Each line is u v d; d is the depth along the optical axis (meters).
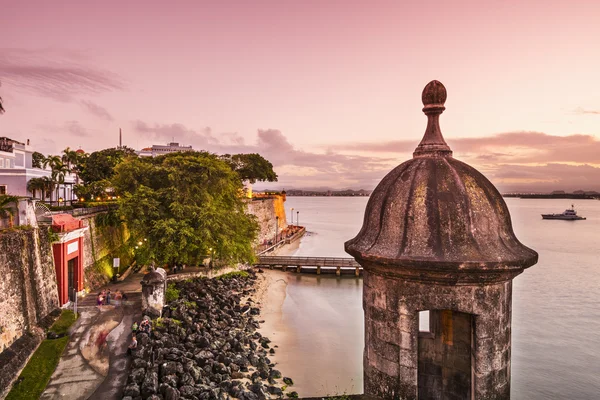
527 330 36.09
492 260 5.78
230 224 40.72
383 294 6.51
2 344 18.69
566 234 121.06
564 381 26.73
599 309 42.50
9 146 55.88
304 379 24.50
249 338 30.02
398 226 6.36
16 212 23.33
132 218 35.53
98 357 20.69
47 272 25.38
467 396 8.21
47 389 17.73
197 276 40.59
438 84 6.71
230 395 20.42
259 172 89.31
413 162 6.81
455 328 8.35
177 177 37.06
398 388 6.34
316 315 37.38
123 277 38.81
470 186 6.33
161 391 17.94
